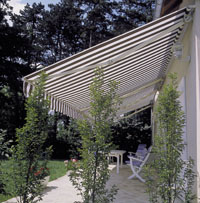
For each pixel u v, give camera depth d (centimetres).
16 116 2384
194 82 455
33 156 381
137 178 949
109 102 416
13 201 554
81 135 412
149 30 454
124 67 619
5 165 755
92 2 2898
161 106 437
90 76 554
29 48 2423
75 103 766
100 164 396
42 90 404
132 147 1867
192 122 473
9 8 2572
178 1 604
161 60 764
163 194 402
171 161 404
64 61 443
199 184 415
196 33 448
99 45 433
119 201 598
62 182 836
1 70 2180
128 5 2912
